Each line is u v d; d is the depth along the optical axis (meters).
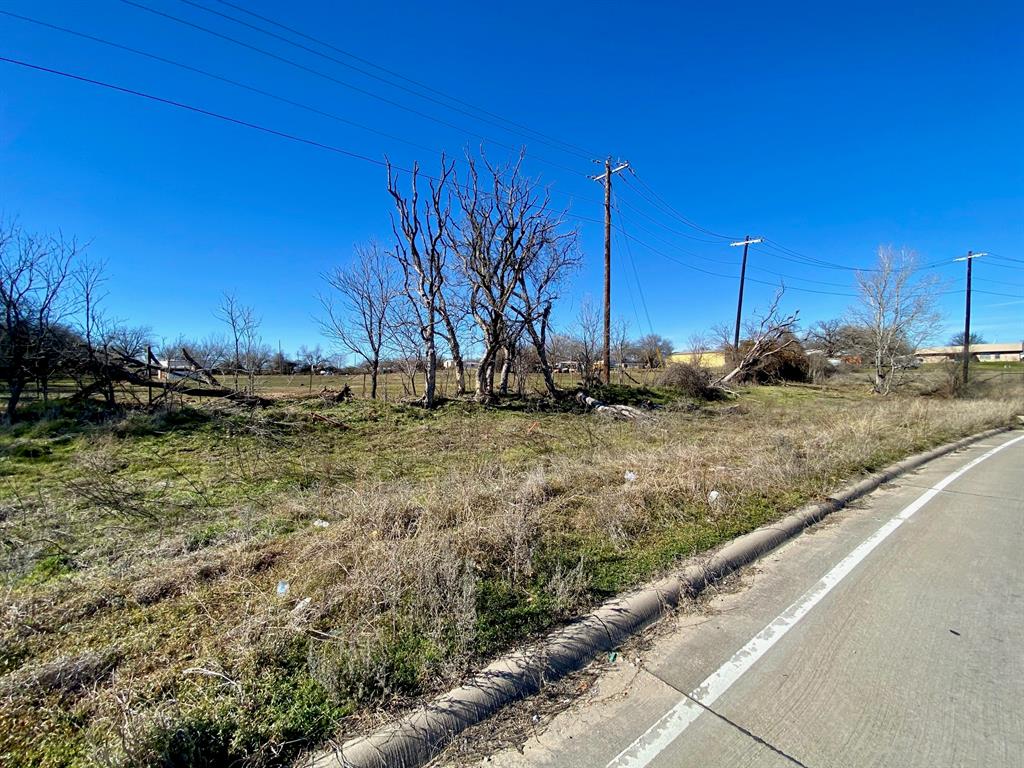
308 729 2.14
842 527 5.09
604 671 2.71
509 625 2.94
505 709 2.40
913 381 30.36
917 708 2.38
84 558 3.97
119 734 1.99
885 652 2.85
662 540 4.36
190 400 11.11
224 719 2.12
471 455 8.60
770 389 26.28
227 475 6.85
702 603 3.47
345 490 5.86
